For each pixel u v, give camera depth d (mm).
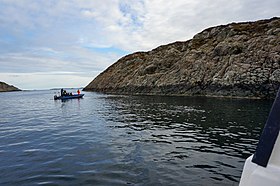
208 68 43094
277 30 40312
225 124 15258
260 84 33094
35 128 16266
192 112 21531
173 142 11117
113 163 8266
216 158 8609
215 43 53000
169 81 49188
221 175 7012
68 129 15430
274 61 33125
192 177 6898
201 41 62312
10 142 11961
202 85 42000
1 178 7129
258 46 38062
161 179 6789
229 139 11398
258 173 2002
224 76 38281
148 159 8648
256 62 35594
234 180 6652
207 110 22422
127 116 20984
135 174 7223
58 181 6809
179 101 32938
